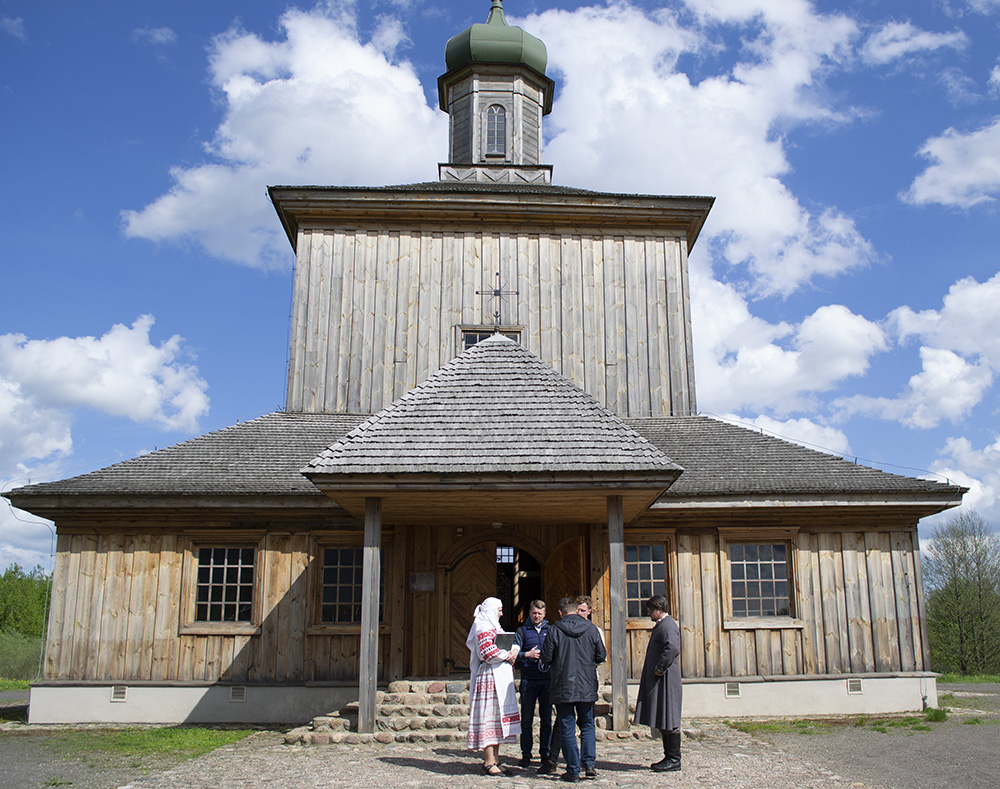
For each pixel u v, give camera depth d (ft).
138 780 28.37
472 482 35.63
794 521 49.19
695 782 27.35
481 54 75.92
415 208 60.70
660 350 60.39
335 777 28.07
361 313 59.67
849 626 48.32
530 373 40.86
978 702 54.44
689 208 61.57
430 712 38.14
